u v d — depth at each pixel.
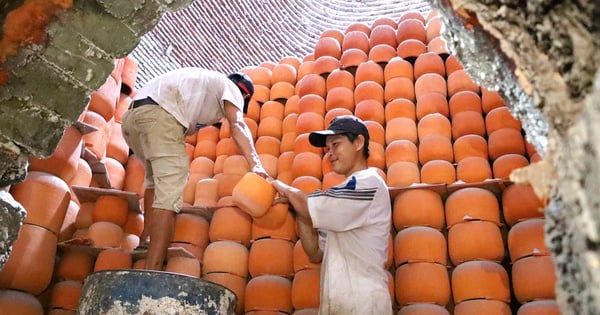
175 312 2.51
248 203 3.12
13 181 2.47
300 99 4.55
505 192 3.45
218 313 2.65
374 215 2.87
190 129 3.52
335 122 3.27
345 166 3.19
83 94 2.39
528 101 1.37
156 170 3.26
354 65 4.66
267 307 3.44
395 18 7.32
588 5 1.05
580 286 1.00
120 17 2.29
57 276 3.66
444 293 3.21
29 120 2.35
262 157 4.38
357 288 2.69
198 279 2.61
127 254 3.52
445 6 1.56
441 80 4.27
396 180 3.69
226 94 3.60
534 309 2.93
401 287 3.26
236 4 6.86
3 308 3.11
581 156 0.95
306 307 3.32
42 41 2.24
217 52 6.91
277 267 3.56
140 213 3.96
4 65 2.23
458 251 3.29
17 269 3.23
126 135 3.56
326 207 2.80
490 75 1.57
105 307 2.51
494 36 1.36
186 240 3.77
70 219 3.84
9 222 2.48
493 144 3.76
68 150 3.72
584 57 1.09
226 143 4.59
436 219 3.44
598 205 0.89
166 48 6.38
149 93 3.46
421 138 3.96
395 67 4.39
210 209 3.89
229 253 3.66
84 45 2.30
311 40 7.61
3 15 2.15
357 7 7.63
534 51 1.25
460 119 3.95
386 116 4.18
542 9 1.18
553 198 1.14
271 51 7.41
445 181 3.60
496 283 3.13
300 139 4.20
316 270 3.38
